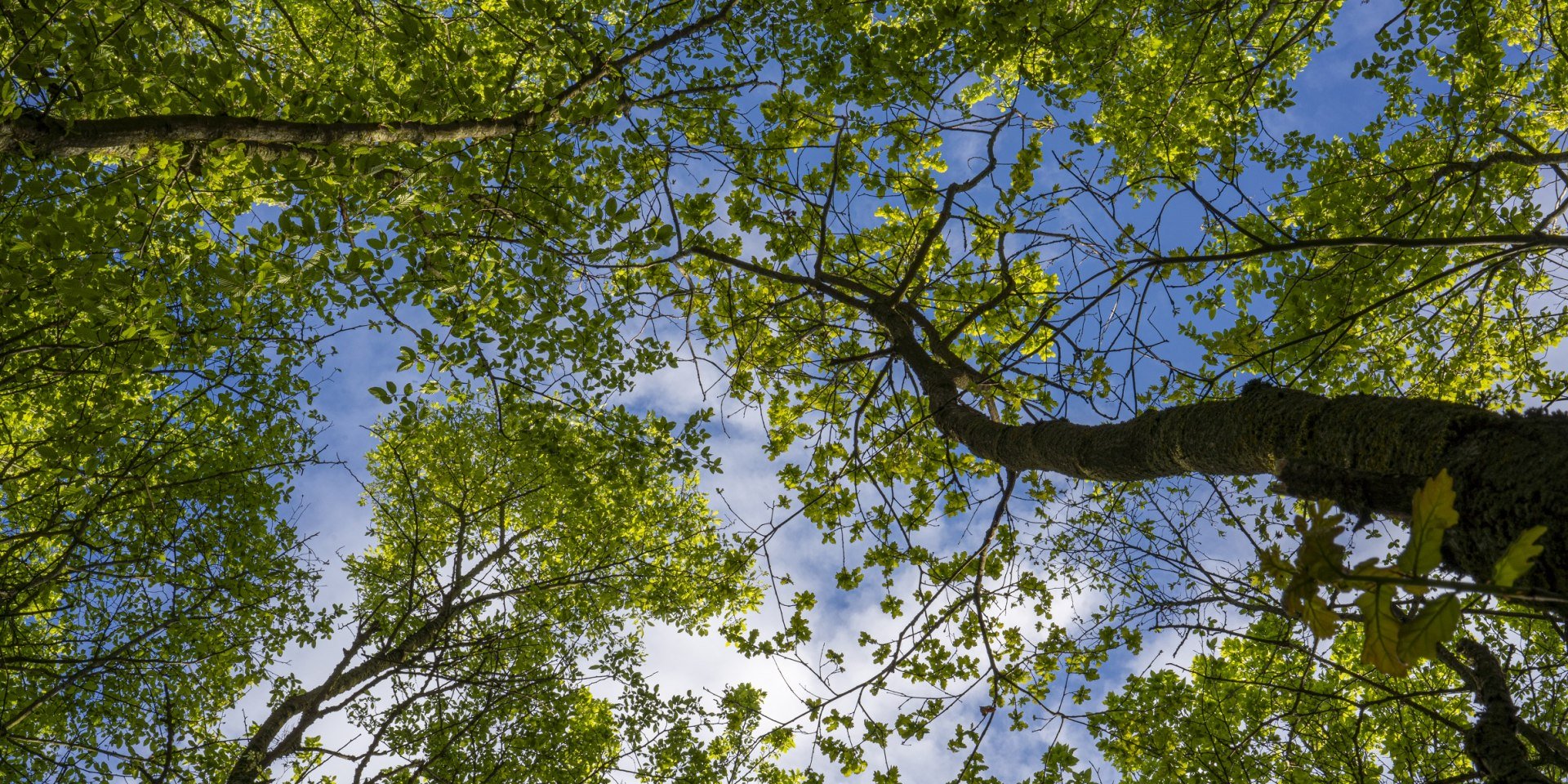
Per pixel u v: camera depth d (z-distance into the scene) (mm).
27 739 4309
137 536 6484
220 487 6809
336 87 4855
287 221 3861
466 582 7578
